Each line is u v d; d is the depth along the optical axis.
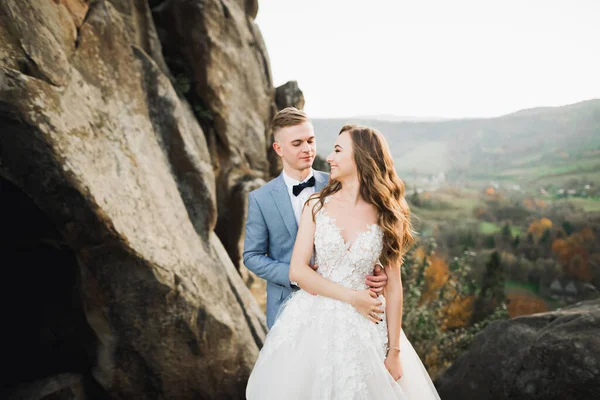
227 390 3.99
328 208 2.29
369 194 2.27
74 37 3.44
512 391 2.99
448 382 3.59
